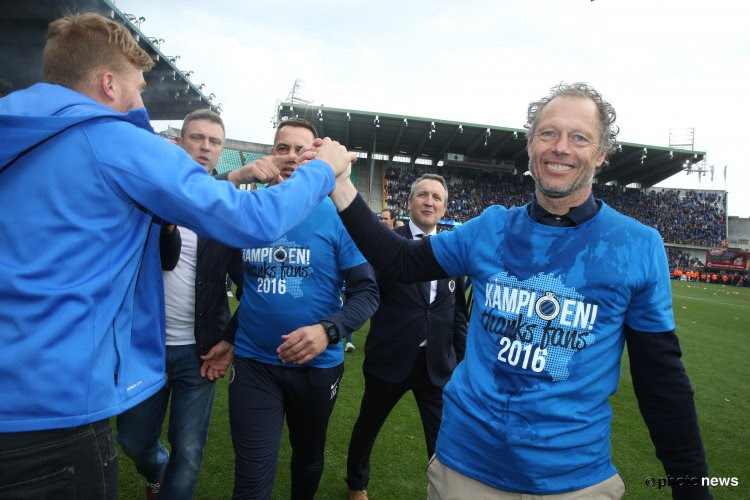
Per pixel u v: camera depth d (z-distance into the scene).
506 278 1.41
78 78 1.22
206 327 2.18
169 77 18.88
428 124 30.75
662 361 1.32
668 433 1.32
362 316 2.09
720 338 9.63
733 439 4.13
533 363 1.33
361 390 4.83
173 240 1.94
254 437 2.02
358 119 30.17
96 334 1.09
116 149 1.10
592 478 1.37
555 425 1.32
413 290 2.61
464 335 2.87
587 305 1.32
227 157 26.25
